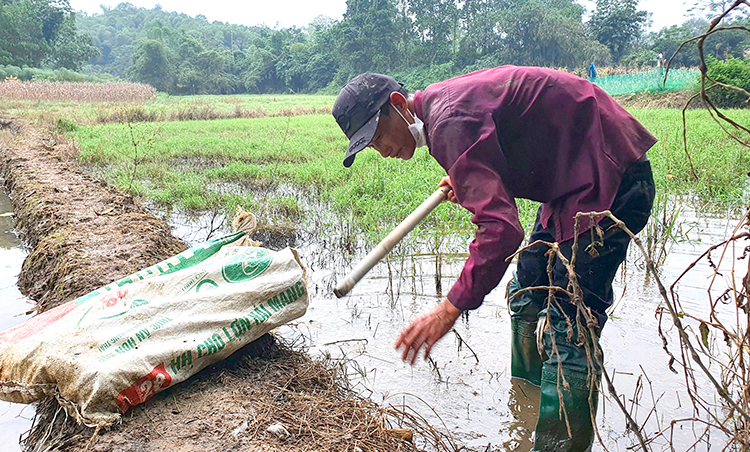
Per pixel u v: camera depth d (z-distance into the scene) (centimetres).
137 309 254
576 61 4688
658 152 815
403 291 430
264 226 565
